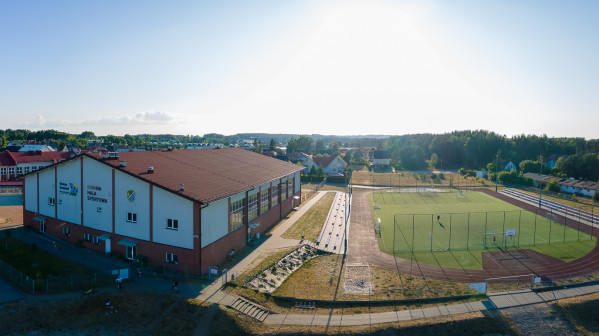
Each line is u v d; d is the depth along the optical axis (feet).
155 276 116.88
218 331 91.20
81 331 90.74
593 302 107.45
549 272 128.67
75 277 108.78
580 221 205.36
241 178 162.50
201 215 117.29
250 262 132.36
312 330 91.71
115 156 137.90
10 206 217.15
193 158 178.40
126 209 128.67
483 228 189.88
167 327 92.68
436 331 93.30
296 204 241.76
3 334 85.20
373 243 162.71
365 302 106.22
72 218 144.25
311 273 128.16
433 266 134.21
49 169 150.82
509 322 97.91
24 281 106.83
